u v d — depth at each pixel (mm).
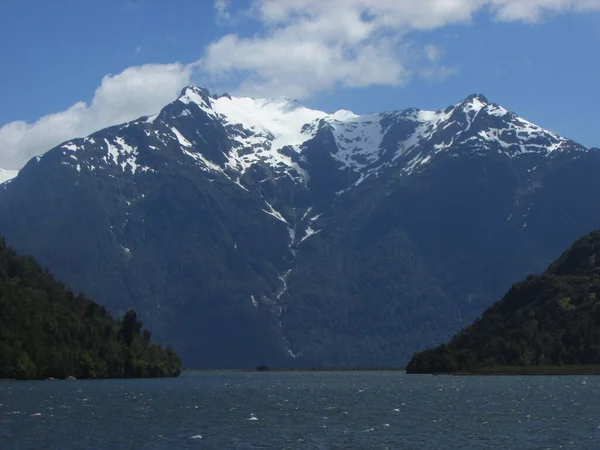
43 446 159625
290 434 175500
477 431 178625
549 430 178875
